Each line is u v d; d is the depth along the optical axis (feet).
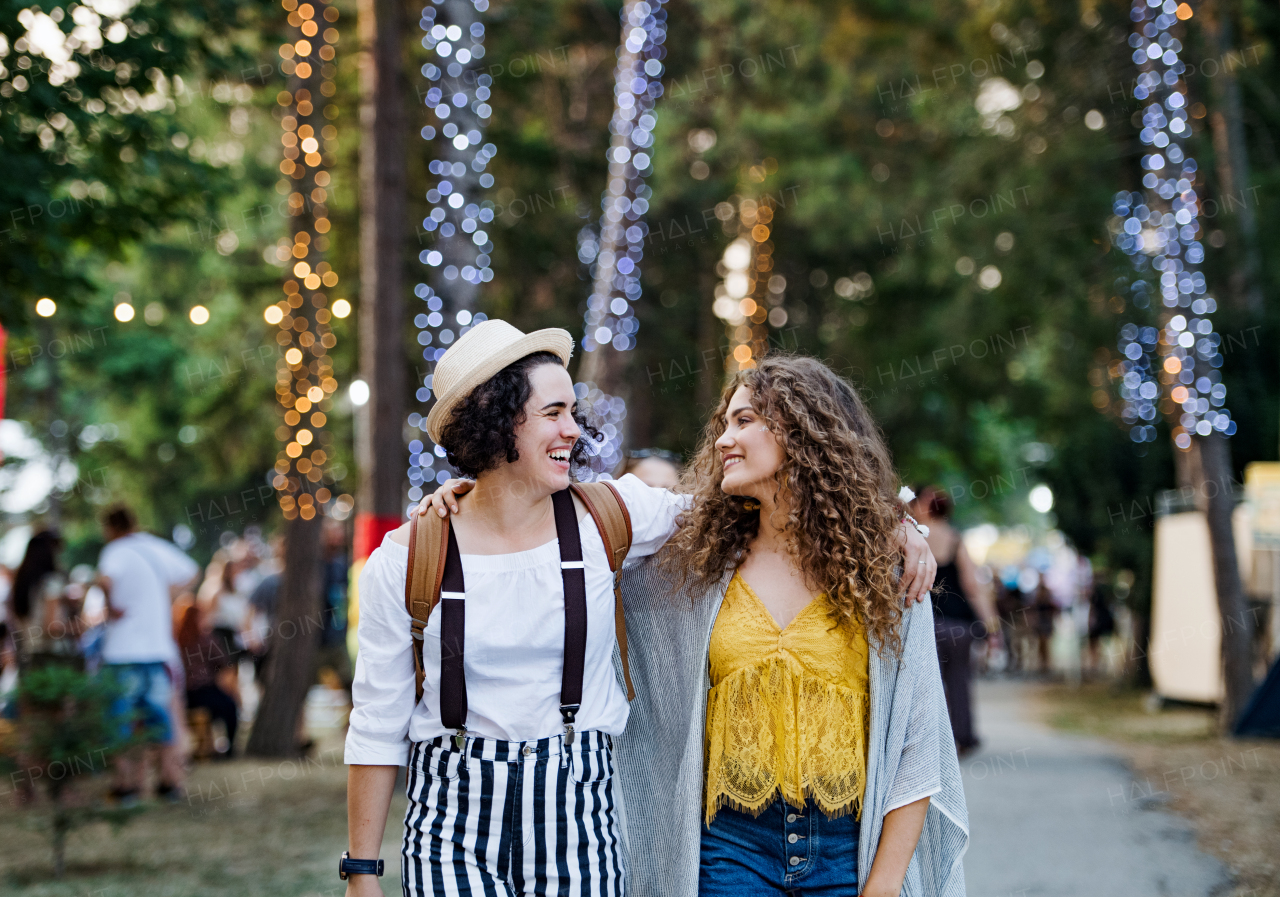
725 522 8.90
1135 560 52.75
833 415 8.78
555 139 52.47
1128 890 17.30
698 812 8.52
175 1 26.03
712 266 63.10
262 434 61.21
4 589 40.52
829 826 8.43
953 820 8.66
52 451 81.76
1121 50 43.83
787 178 56.13
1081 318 44.60
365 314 31.89
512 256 47.93
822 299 68.13
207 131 42.37
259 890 18.06
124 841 22.13
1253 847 19.77
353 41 40.81
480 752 8.15
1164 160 36.40
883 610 8.41
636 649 9.17
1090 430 50.44
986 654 70.64
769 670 8.49
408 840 8.22
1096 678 64.49
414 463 29.12
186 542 101.65
